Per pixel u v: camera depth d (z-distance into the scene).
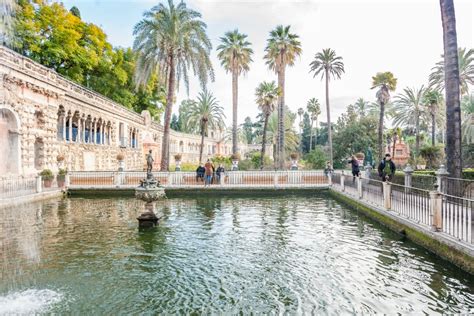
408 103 46.50
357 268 7.50
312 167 40.19
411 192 9.92
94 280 6.88
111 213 14.87
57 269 7.53
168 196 21.14
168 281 6.83
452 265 7.39
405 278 6.86
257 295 6.14
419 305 5.67
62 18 30.98
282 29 34.28
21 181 17.66
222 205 17.23
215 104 50.22
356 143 46.84
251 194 21.78
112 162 35.25
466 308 5.54
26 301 5.89
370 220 12.90
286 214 14.41
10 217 13.84
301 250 8.94
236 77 36.22
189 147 63.94
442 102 44.97
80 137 29.41
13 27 9.18
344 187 18.78
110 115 34.81
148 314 5.42
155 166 46.09
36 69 22.38
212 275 7.16
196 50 26.16
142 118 45.09
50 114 23.98
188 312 5.49
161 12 24.92
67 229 11.54
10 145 20.09
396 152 47.62
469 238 7.29
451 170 12.16
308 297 6.04
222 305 5.74
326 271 7.34
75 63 32.94
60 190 21.14
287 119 56.12
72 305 5.73
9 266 7.71
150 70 26.05
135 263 7.95
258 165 39.72
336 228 11.54
